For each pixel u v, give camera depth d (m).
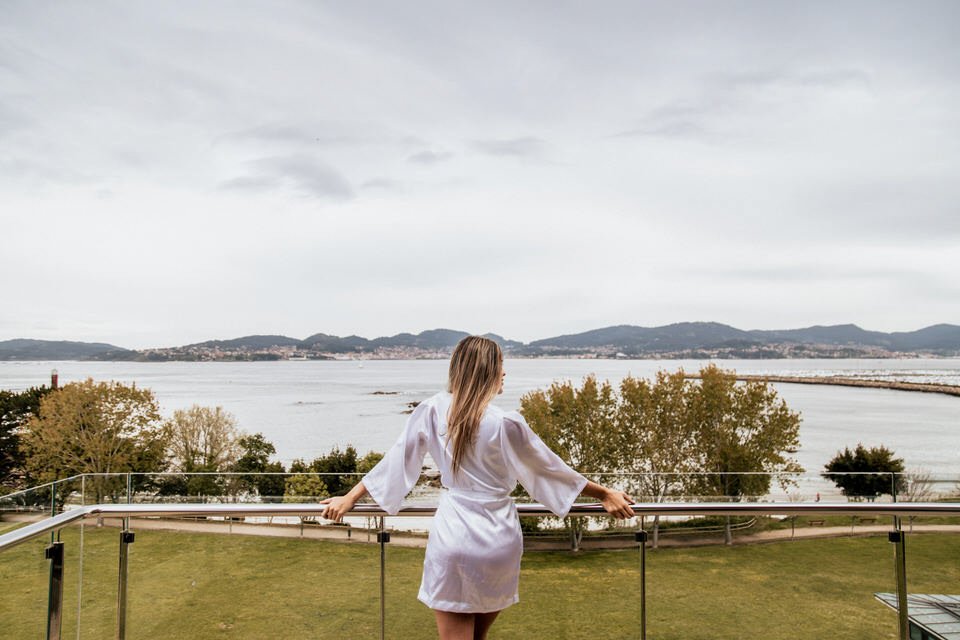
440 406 2.20
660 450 25.95
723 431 25.69
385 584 2.72
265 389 153.25
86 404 33.53
